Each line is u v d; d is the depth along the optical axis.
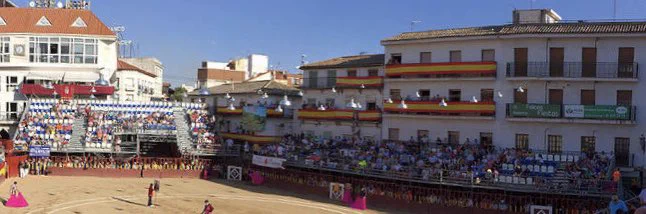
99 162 58.06
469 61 50.56
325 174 50.72
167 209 43.16
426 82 53.41
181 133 63.84
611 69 44.94
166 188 52.22
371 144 54.78
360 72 60.12
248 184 56.16
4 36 66.88
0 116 66.44
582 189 38.12
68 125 61.88
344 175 49.75
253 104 70.25
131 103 67.81
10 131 66.38
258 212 42.62
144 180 56.34
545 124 47.25
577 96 46.47
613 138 45.00
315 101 64.25
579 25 47.38
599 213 35.16
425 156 48.03
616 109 44.28
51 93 66.38
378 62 58.41
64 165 57.47
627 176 43.41
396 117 54.97
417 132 54.00
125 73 78.19
